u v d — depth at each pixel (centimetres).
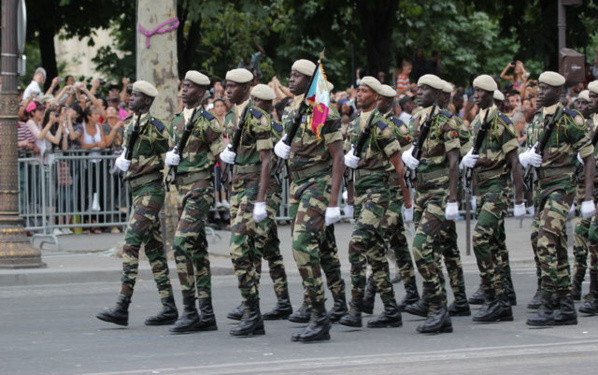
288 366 1552
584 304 2095
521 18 5491
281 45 6525
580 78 3262
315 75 1720
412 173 1917
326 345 1741
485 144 2008
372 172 1861
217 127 1861
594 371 1501
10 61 2689
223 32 6281
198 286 1897
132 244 1939
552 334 1850
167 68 2928
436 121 1898
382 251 1903
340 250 3152
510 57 7462
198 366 1564
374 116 1845
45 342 1806
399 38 6366
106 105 3544
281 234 3472
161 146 1947
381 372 1499
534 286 2534
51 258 2906
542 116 1980
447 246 2075
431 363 1566
